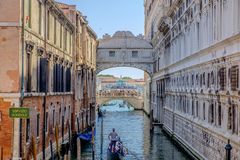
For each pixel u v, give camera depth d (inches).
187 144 1168.8
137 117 2554.1
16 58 749.3
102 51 2202.3
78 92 1444.4
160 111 1943.9
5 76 750.5
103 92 3061.0
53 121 1044.5
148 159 1130.0
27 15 798.5
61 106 1155.3
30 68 818.2
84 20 1561.3
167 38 1657.2
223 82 782.5
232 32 705.6
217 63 823.7
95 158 1158.3
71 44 1344.7
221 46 783.7
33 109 842.2
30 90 816.3
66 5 1379.2
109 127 1972.2
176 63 1386.6
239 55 672.4
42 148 922.1
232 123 727.7
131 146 1370.6
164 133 1722.4
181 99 1307.8
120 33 2223.2
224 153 765.9
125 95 3120.1
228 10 738.2
